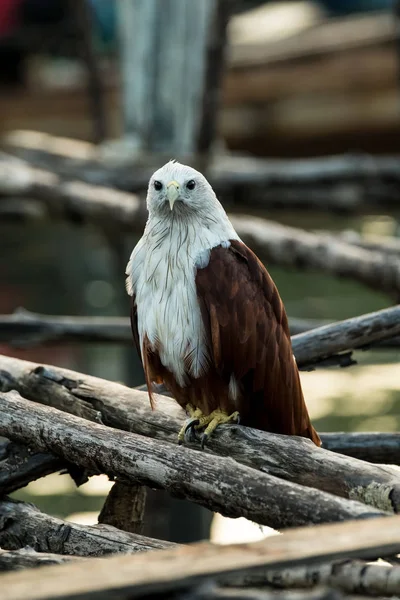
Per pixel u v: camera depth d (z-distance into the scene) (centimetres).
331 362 739
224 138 2211
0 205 1414
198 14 1534
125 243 1532
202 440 614
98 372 1795
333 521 470
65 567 404
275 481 500
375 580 414
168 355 657
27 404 621
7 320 895
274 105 2180
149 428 643
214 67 1509
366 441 678
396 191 1461
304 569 429
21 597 375
